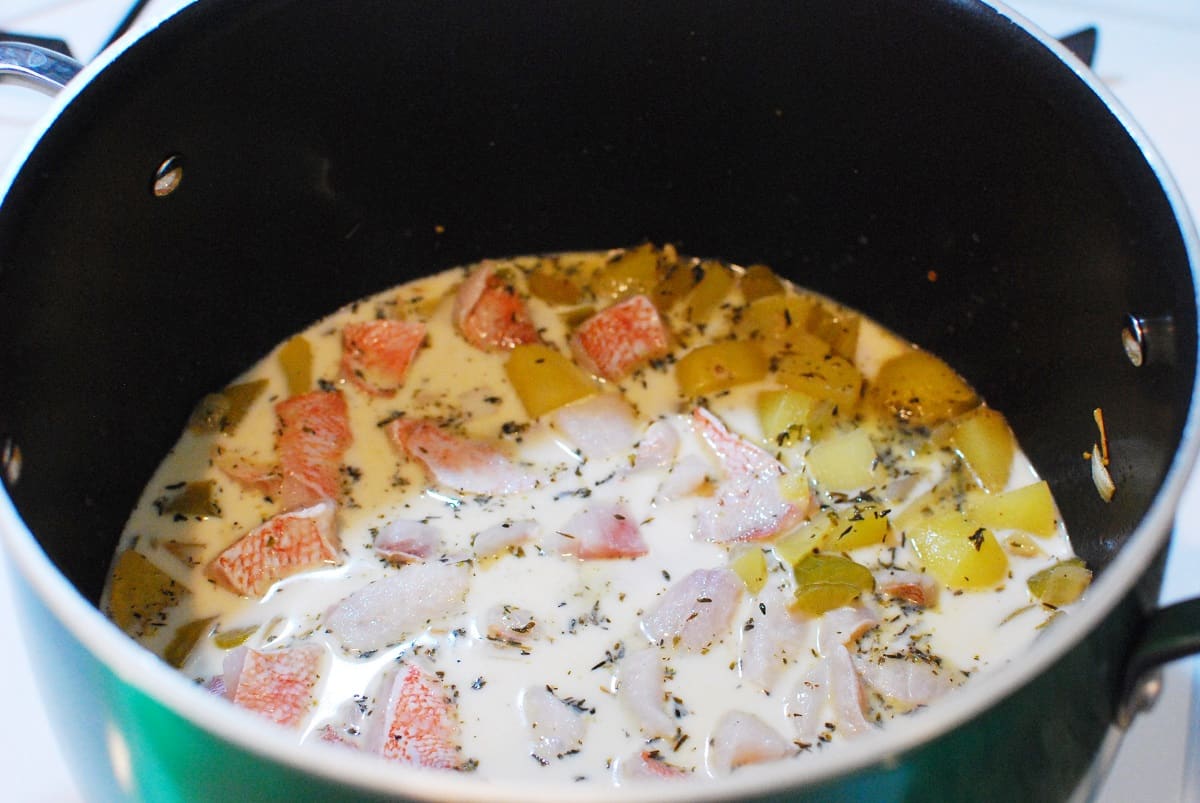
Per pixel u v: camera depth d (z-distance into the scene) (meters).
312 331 0.49
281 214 0.45
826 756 0.27
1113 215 0.38
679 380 0.47
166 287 0.43
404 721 0.38
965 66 0.41
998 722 0.29
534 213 0.49
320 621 0.42
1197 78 0.51
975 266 0.45
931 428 0.46
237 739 0.27
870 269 0.48
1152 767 0.38
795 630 0.41
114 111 0.38
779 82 0.44
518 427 0.46
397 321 0.48
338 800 0.27
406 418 0.46
